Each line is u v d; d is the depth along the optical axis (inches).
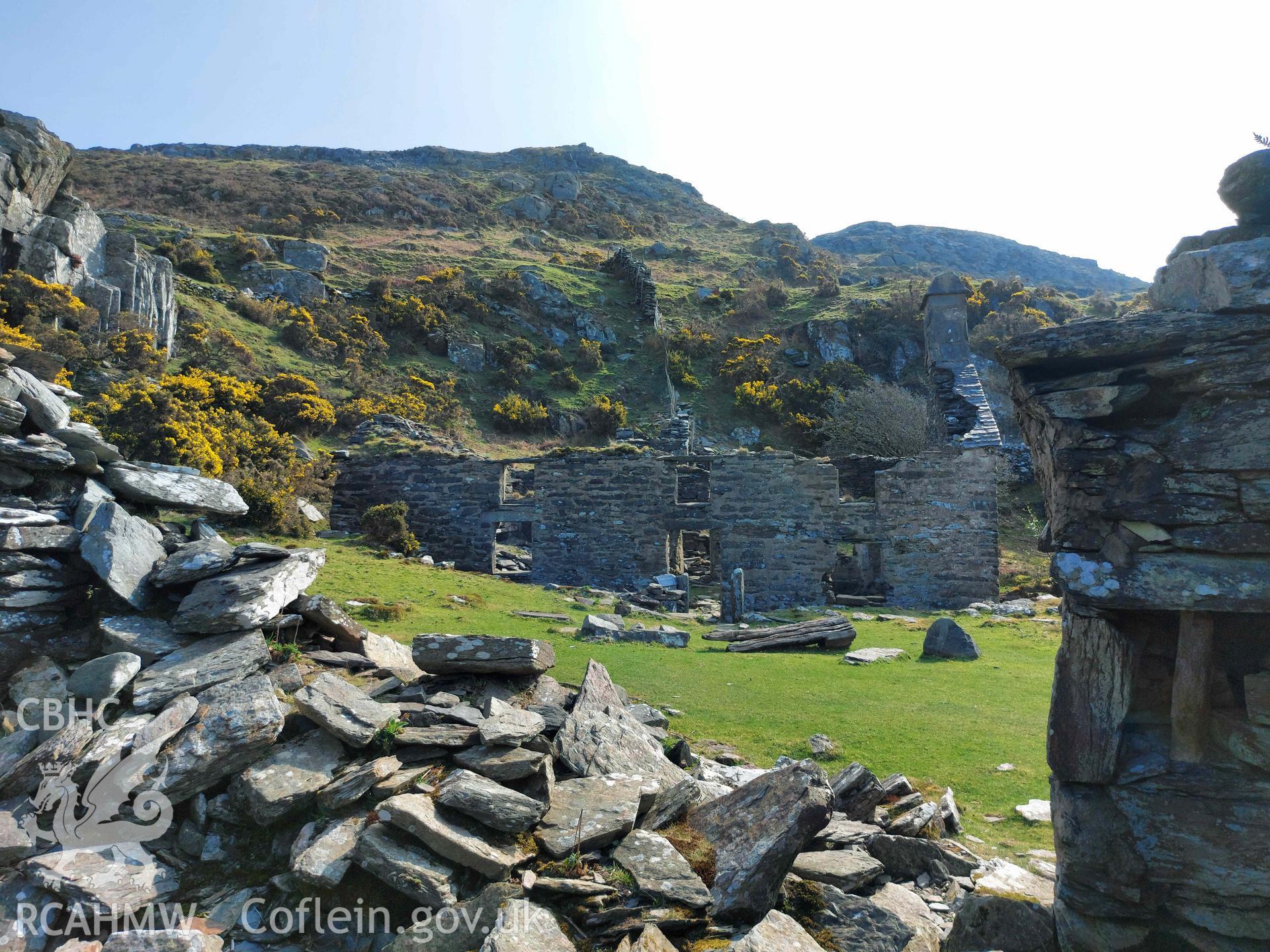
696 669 483.5
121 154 3174.2
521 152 4869.6
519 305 2053.4
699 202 4598.9
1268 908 153.1
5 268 1103.6
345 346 1603.1
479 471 955.3
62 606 279.1
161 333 1286.9
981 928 186.7
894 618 760.3
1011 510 1309.1
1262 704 154.5
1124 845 162.7
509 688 298.4
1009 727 374.9
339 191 2898.6
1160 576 154.1
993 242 4992.6
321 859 205.9
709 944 188.5
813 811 217.5
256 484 830.5
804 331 2042.3
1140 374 159.9
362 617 513.3
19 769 219.8
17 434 291.1
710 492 947.3
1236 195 161.0
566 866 208.5
